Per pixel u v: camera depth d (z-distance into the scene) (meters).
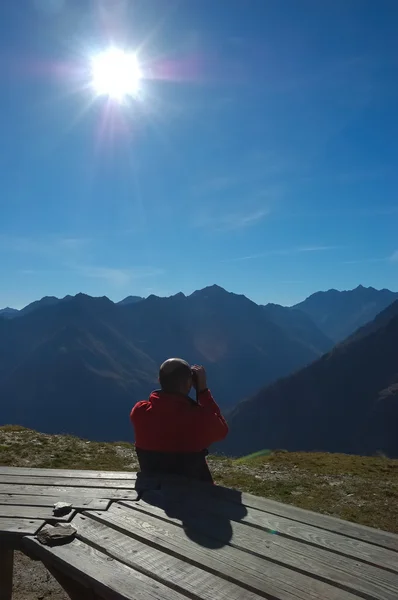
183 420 4.88
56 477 4.84
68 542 3.44
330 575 2.97
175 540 3.43
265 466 13.95
